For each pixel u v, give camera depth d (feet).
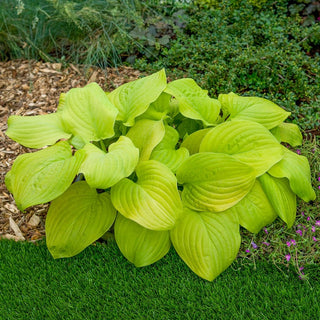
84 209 5.79
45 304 5.41
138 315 5.26
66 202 5.83
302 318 5.13
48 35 9.59
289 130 6.66
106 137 5.91
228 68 8.36
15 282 5.62
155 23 9.43
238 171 5.46
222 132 5.83
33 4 9.25
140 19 8.92
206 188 5.60
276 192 5.70
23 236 6.25
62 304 5.38
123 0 9.45
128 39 9.29
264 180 5.73
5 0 9.29
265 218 5.74
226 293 5.40
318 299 5.32
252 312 5.17
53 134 5.89
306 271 5.62
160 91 6.10
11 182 5.74
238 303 5.29
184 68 8.88
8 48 9.84
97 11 9.36
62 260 5.82
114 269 5.69
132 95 6.29
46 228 5.77
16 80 8.91
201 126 6.72
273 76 8.39
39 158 5.69
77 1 9.53
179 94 6.20
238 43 8.84
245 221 5.68
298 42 9.45
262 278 5.54
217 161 5.53
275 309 5.24
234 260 5.76
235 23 9.53
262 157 5.62
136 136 6.01
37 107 8.27
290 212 5.79
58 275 5.66
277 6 10.03
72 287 5.53
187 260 5.47
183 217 5.61
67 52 9.61
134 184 5.56
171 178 5.40
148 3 9.87
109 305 5.37
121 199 5.41
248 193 5.76
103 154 5.39
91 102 5.98
